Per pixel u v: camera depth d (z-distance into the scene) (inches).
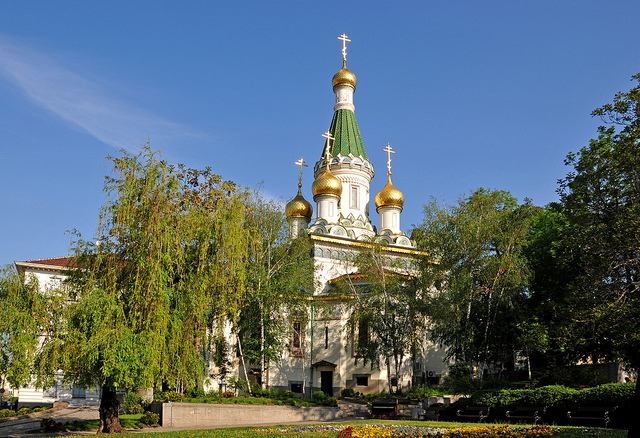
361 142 2657.5
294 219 2447.1
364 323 1818.4
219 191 1184.8
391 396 1705.2
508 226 1562.5
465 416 1032.2
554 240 1518.2
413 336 1716.3
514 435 670.5
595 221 1191.6
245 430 902.4
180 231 993.5
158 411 1186.0
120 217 937.5
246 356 1595.7
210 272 1030.4
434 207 1710.1
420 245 1678.2
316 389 1959.9
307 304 1804.9
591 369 1267.2
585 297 1146.7
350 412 1503.4
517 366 1819.6
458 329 1515.7
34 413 1411.2
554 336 1364.4
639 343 1093.8
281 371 1959.9
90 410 1508.4
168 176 1021.2
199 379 1018.1
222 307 1173.7
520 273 1507.1
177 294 971.3
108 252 956.0
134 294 907.4
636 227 1044.5
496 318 1577.3
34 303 909.2
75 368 874.1
